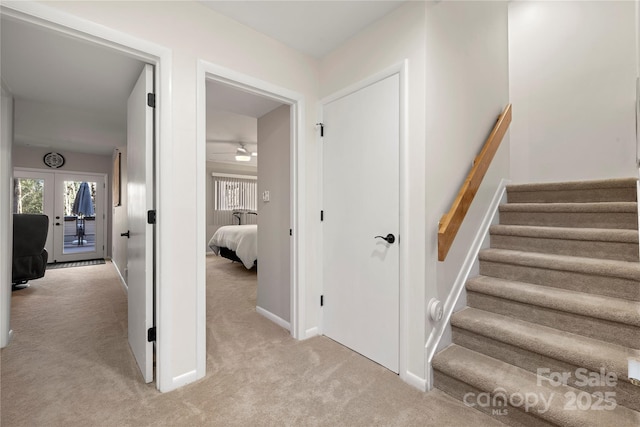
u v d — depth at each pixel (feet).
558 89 9.20
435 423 4.57
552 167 9.27
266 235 9.41
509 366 5.06
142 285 5.80
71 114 10.12
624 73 8.25
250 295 11.82
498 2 8.30
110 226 20.07
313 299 7.80
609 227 6.23
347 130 7.07
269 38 6.86
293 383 5.65
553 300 5.07
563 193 7.52
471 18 7.00
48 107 9.38
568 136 9.03
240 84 6.48
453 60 6.29
